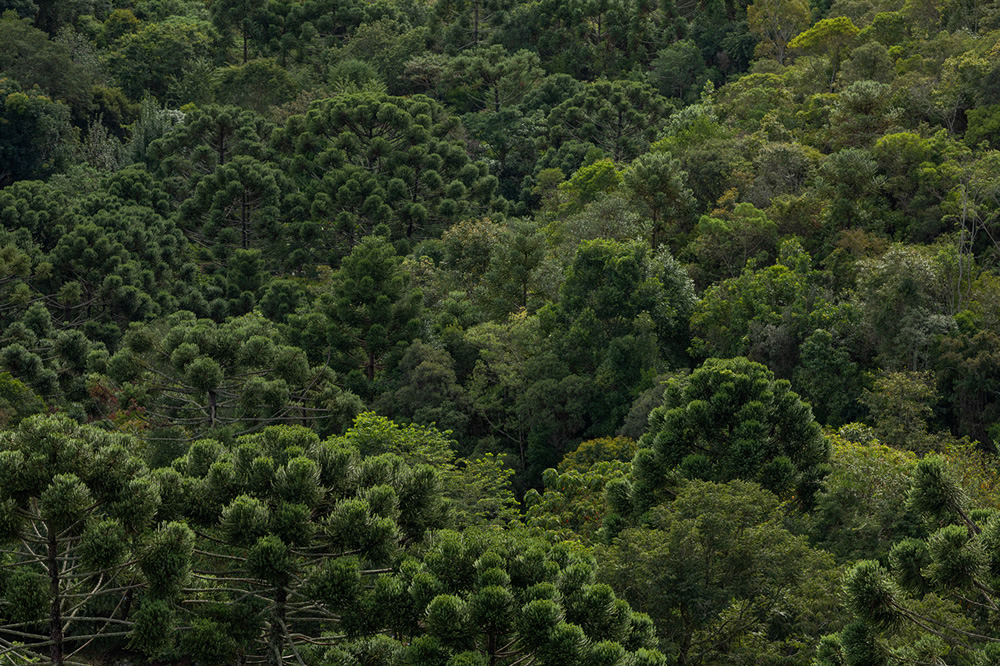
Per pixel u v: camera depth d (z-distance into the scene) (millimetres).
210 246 74312
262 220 71938
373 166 80625
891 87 66438
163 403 34250
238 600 18125
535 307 52844
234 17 125250
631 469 28297
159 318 59625
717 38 111500
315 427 38156
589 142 92375
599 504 29781
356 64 113625
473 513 29391
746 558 20500
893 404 36281
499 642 17234
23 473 15336
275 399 32281
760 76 80625
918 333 39031
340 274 49031
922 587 14516
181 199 81250
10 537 15383
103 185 79562
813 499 26969
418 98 90062
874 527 24875
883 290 40688
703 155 62719
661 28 117500
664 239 57594
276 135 83125
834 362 39500
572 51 114750
